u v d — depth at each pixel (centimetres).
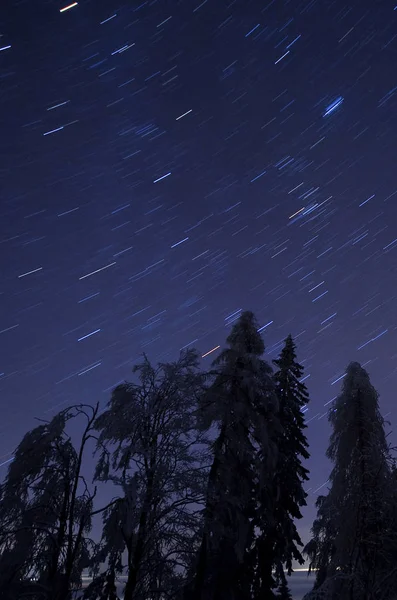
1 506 1218
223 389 1582
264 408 1631
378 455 1537
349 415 1741
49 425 1252
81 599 1165
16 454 1276
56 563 1077
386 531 1327
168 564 1234
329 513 1597
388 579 1247
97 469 1225
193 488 1214
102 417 1272
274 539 1823
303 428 2080
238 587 1630
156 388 1312
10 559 1165
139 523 1177
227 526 1408
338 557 1481
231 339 1747
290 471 1959
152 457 1201
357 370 1861
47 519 1206
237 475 1467
